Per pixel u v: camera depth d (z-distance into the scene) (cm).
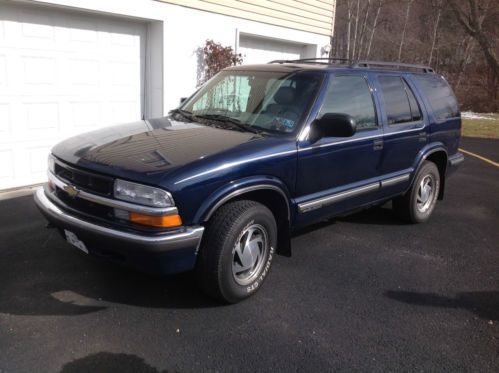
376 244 520
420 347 330
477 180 868
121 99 791
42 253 446
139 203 322
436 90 610
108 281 399
